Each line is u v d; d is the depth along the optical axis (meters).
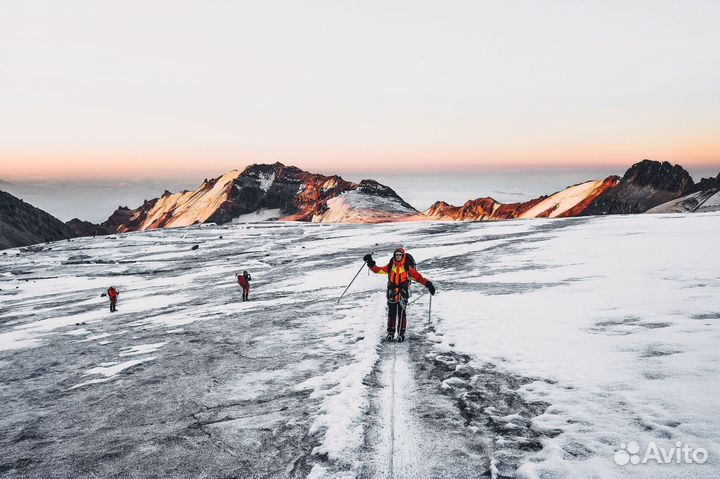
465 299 11.49
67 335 14.98
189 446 4.49
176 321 14.38
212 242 68.81
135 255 59.12
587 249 19.95
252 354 8.23
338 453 3.94
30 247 81.12
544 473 3.22
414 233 52.81
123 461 4.32
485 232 42.53
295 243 55.97
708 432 3.39
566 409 4.24
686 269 11.77
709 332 5.95
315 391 5.65
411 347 7.57
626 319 7.32
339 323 10.24
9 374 9.65
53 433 5.44
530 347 6.47
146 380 7.31
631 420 3.80
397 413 4.77
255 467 3.92
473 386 5.30
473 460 3.64
